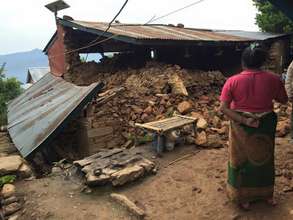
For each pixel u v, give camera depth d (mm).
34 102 10523
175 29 13117
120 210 4020
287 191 3965
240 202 3578
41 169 6844
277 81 3314
